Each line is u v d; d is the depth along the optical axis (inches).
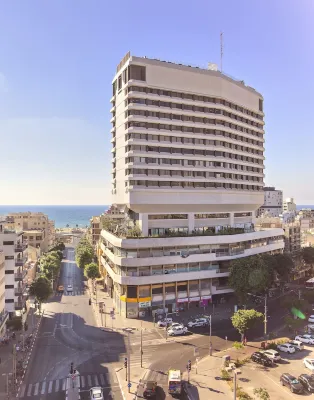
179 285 3843.5
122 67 4163.4
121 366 2476.6
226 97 4458.7
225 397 2047.2
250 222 5068.9
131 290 3617.1
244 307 3550.7
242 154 4739.2
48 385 2203.5
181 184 4158.5
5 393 2095.2
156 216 4079.7
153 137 4030.5
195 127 4220.0
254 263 3843.5
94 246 7568.9
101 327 3297.2
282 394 2080.5
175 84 4114.2
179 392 2055.9
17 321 3186.5
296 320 3164.4
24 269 3745.1
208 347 2829.7
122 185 4165.8
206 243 4020.7
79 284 5206.7
